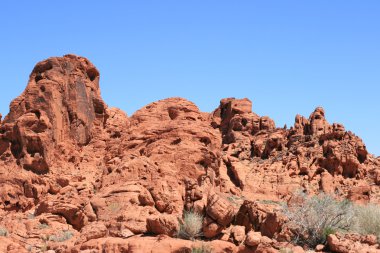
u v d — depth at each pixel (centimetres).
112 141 5828
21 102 5731
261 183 5862
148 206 4044
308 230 2923
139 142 5347
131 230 3328
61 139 5712
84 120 5953
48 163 5409
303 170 5978
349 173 5919
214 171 5197
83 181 5194
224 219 2942
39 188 5147
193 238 2966
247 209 3048
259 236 2744
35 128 5500
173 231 3006
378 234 2953
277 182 5850
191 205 3111
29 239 3894
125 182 4447
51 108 5650
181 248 2806
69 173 5425
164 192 4184
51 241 3828
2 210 5009
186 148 5003
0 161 5412
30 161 5341
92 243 3109
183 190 4416
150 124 5631
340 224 3048
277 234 2897
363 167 5966
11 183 5188
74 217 4234
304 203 3141
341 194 5566
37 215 4538
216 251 2770
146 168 4581
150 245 2881
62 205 4281
